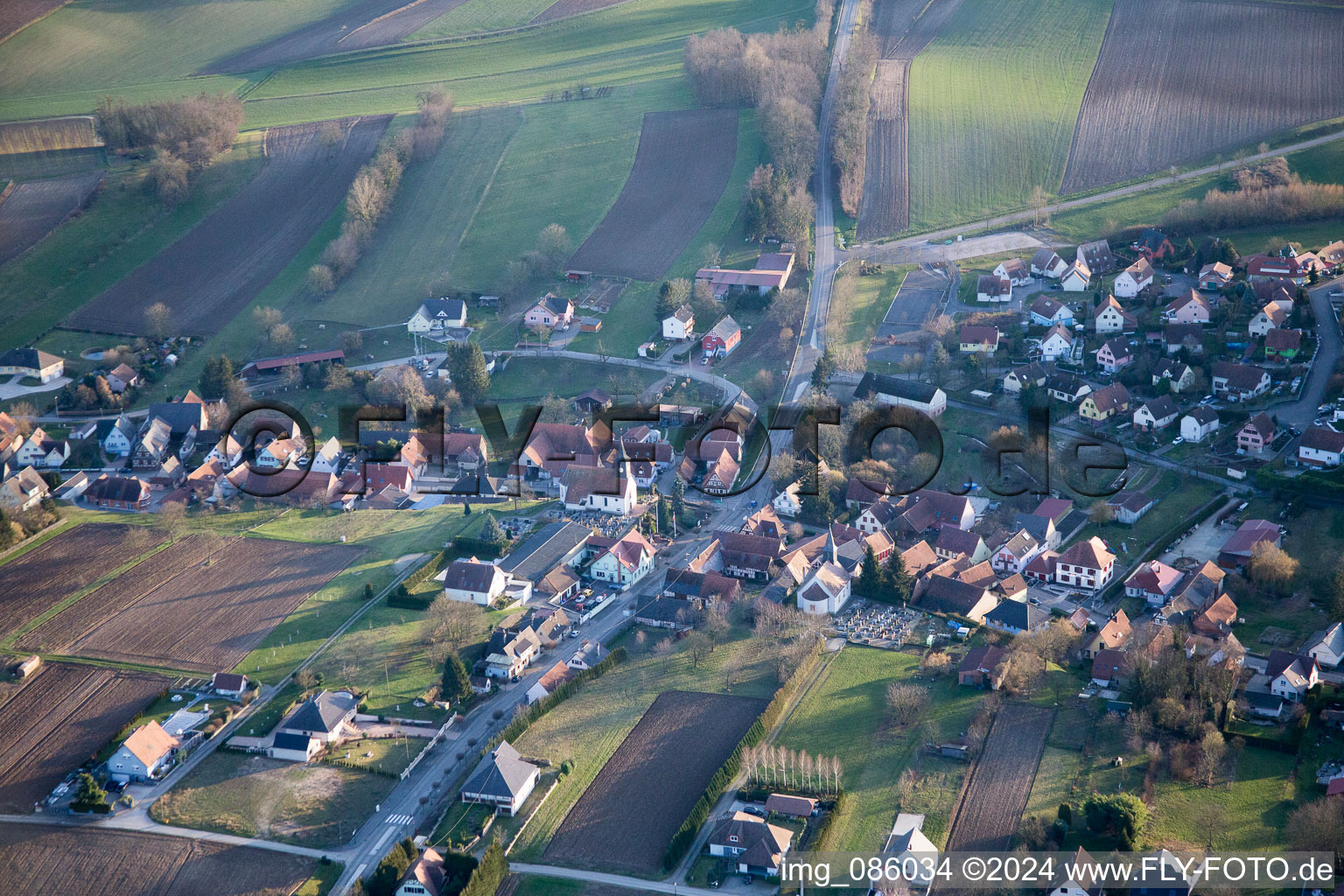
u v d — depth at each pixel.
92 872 141.38
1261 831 138.00
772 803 145.75
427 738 164.50
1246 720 158.62
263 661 180.88
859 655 178.12
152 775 157.12
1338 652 170.62
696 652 178.75
